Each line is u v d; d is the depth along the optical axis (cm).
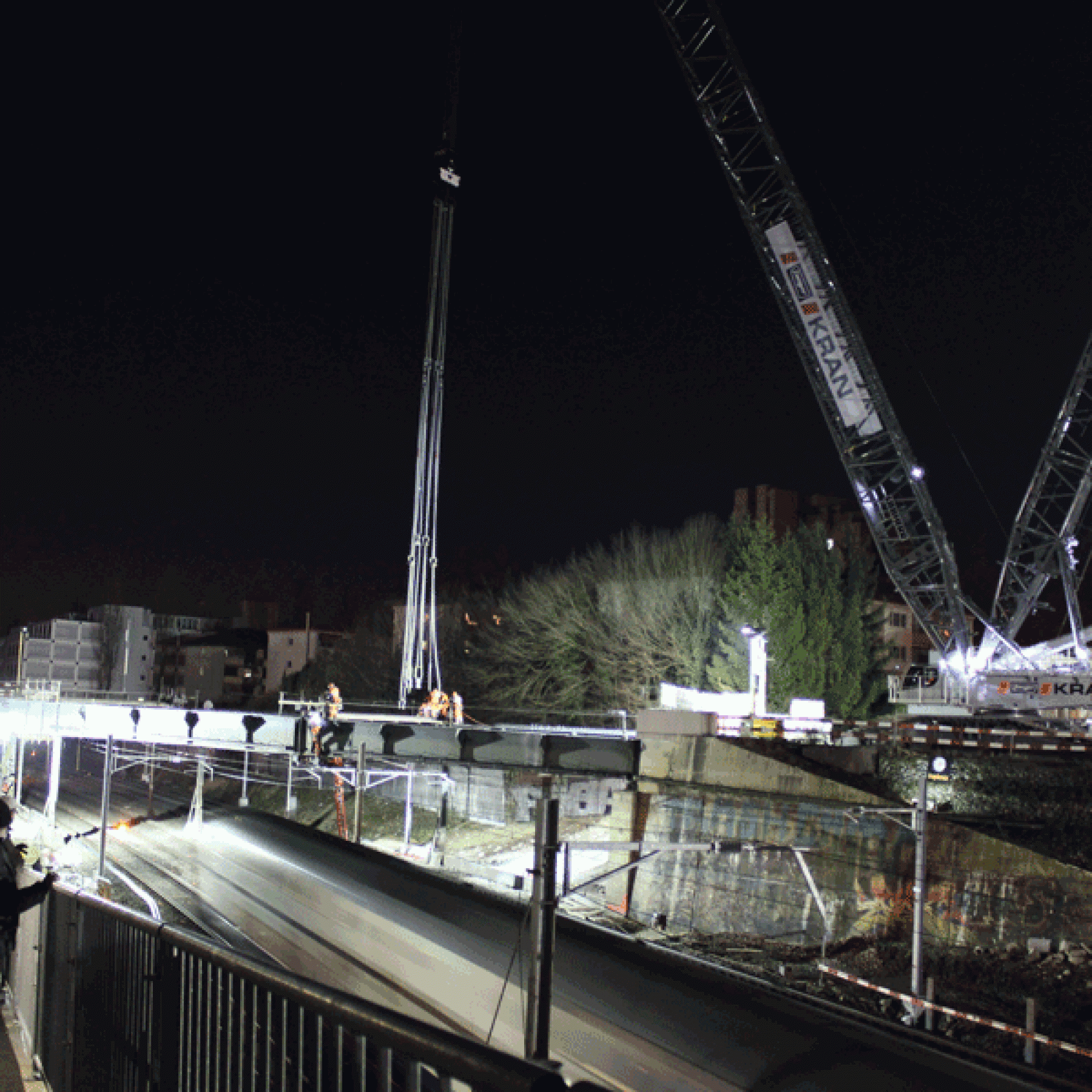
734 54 5356
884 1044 928
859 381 5203
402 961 1504
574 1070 1070
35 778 7881
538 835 986
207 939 466
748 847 2158
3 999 892
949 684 4831
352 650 9400
